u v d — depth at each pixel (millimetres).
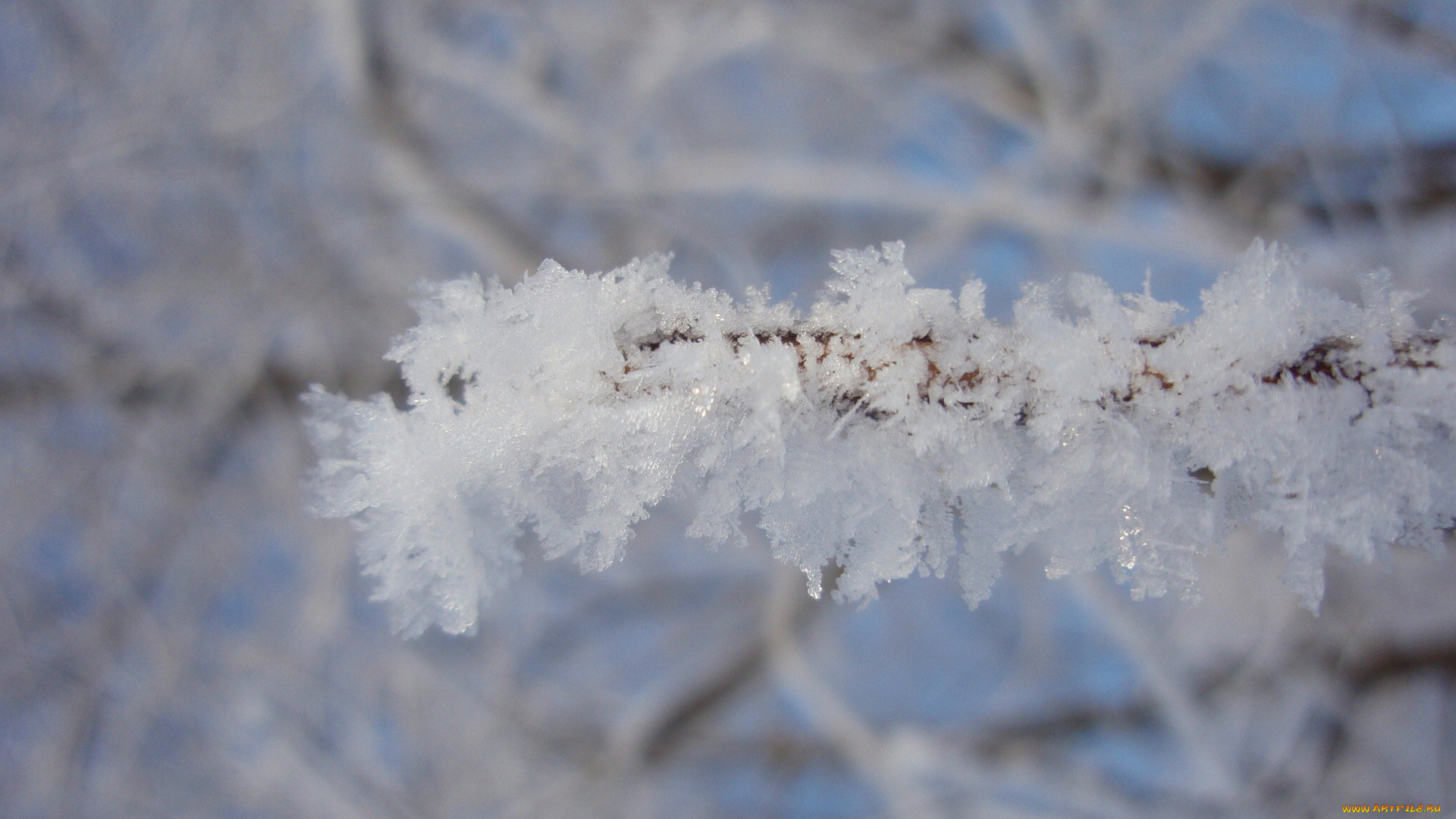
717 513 283
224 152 941
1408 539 287
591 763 924
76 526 913
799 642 969
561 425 281
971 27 993
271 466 929
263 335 927
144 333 928
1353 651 792
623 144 1007
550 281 282
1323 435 285
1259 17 892
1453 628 740
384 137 966
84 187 919
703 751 967
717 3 1009
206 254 935
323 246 939
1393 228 802
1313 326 286
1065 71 963
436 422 281
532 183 986
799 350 283
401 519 281
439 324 281
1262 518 287
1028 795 867
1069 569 289
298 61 963
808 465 284
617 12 1015
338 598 908
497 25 1021
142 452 919
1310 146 857
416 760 896
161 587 913
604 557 282
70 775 866
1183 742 826
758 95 1027
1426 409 284
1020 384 285
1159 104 928
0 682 880
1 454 902
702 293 284
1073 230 894
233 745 871
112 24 947
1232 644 834
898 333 284
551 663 958
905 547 286
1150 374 285
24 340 917
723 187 985
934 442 283
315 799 855
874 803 913
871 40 986
